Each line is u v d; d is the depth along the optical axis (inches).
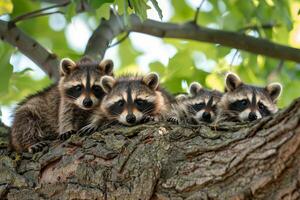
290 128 288.2
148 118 420.5
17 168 350.3
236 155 302.7
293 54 526.3
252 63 579.2
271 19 568.7
